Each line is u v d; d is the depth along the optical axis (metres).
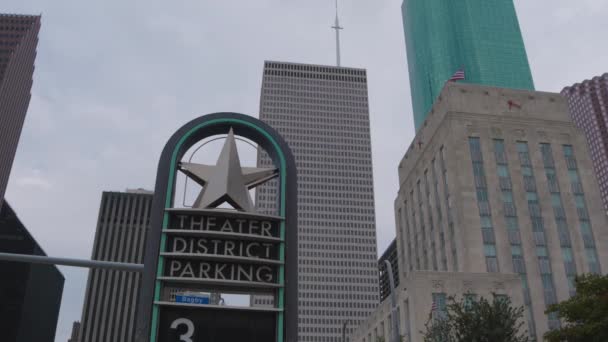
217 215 26.25
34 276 141.75
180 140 28.16
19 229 142.00
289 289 25.09
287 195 27.42
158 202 26.16
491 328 36.59
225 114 29.36
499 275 70.62
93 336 172.00
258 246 25.86
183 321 23.89
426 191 102.94
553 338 39.62
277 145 28.86
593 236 88.88
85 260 23.17
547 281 83.69
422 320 66.12
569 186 92.62
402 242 113.25
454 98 98.06
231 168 27.91
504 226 87.12
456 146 93.38
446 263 90.62
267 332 24.33
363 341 93.25
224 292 25.11
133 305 178.00
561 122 98.25
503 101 98.75
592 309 37.94
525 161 94.00
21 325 133.12
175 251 25.17
